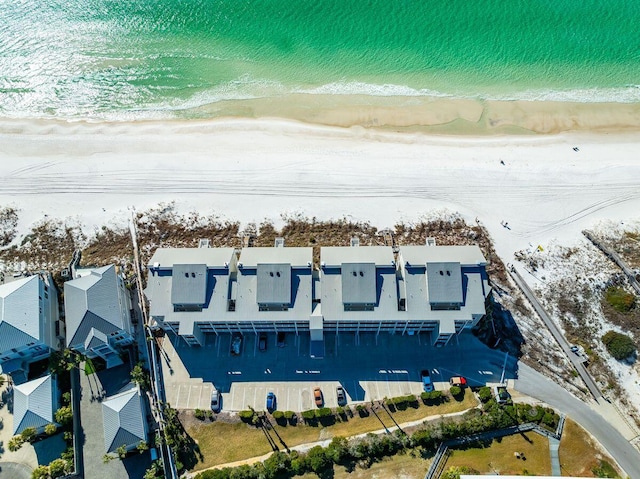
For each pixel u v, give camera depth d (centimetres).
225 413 6856
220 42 11875
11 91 10994
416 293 6912
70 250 8438
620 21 12075
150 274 7081
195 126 10356
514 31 11938
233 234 8631
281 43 11844
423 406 6900
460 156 9819
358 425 6769
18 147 9938
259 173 9444
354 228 8712
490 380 7119
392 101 10869
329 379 7112
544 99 10962
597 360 7325
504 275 8200
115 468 6481
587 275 8138
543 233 8694
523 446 6581
